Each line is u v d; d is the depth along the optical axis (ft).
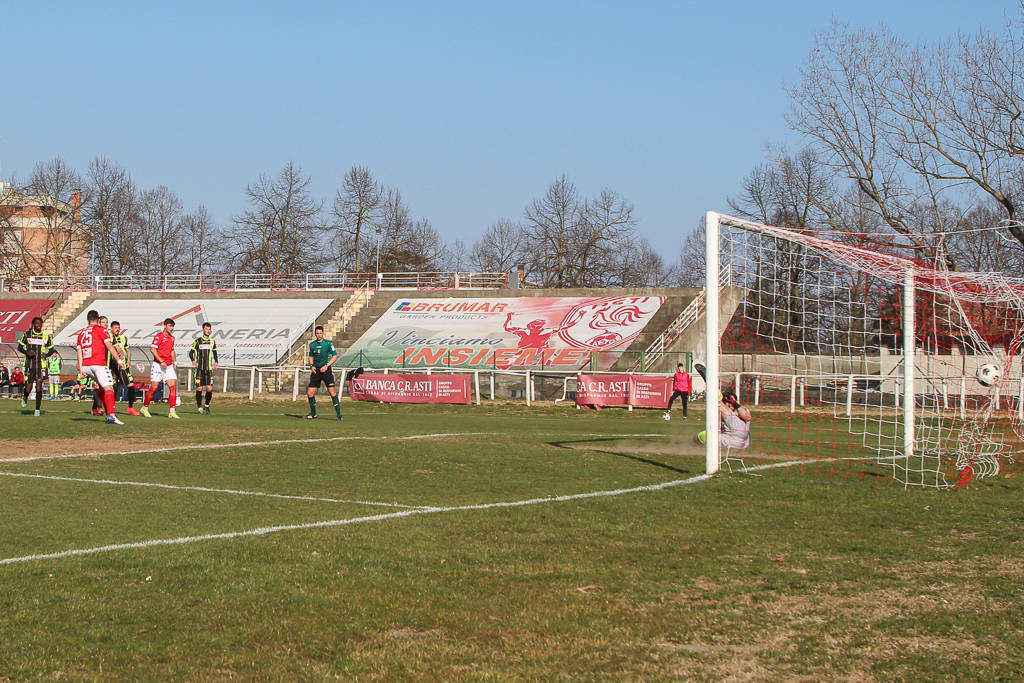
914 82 112.27
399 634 16.35
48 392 102.53
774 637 16.35
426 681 14.19
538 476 36.45
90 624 16.58
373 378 104.22
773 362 77.46
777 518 27.68
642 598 18.70
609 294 135.03
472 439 51.26
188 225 213.05
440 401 101.45
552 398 111.75
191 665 14.71
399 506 29.07
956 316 50.37
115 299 153.17
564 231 195.52
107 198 197.77
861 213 120.37
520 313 134.21
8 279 179.11
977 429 48.91
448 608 17.88
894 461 42.80
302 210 190.08
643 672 14.64
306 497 30.58
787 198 156.66
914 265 45.62
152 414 67.46
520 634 16.42
